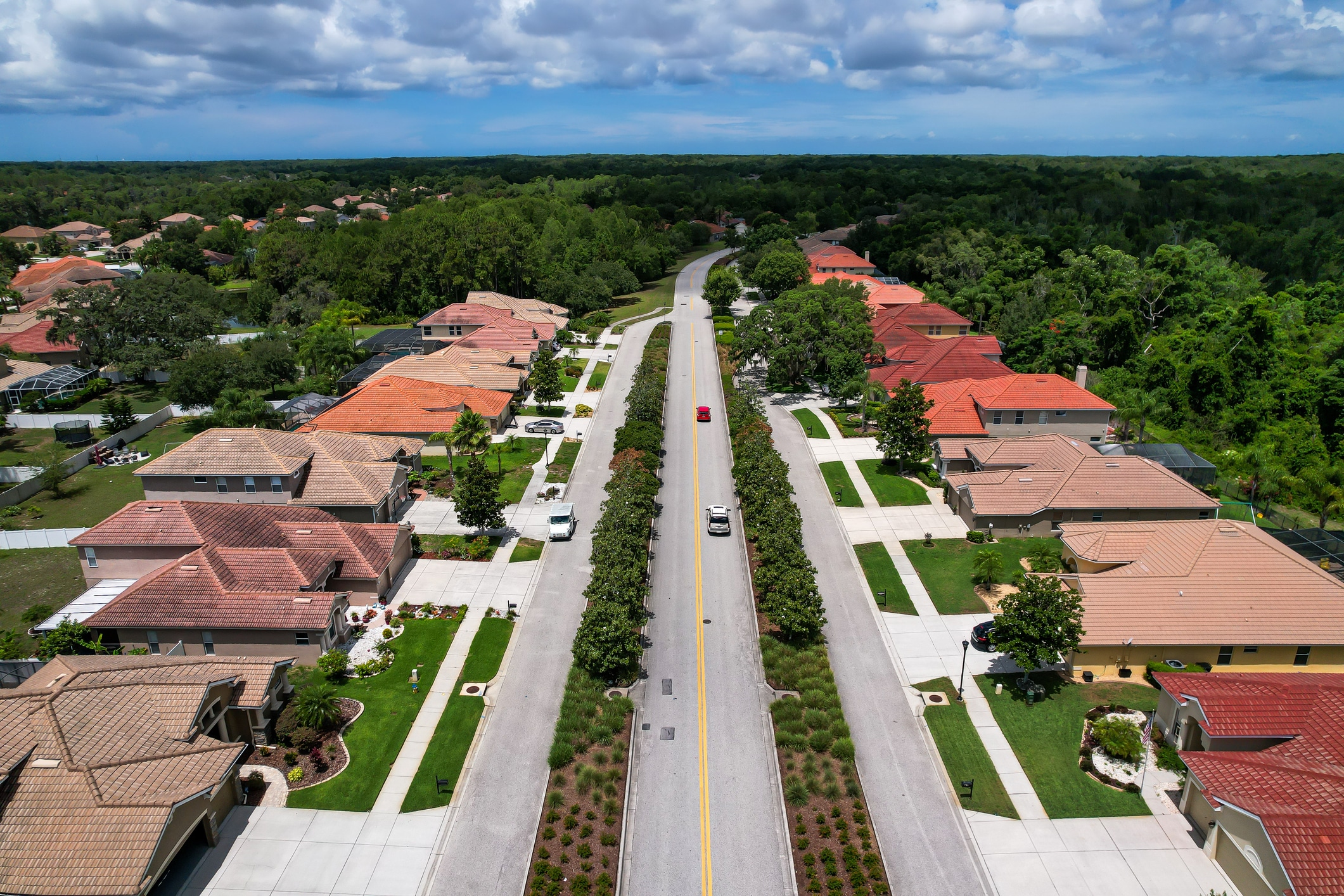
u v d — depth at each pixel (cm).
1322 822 2975
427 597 5181
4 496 6406
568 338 11444
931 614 5038
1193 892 3169
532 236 13812
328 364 9444
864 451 7525
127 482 6925
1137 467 6097
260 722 3866
